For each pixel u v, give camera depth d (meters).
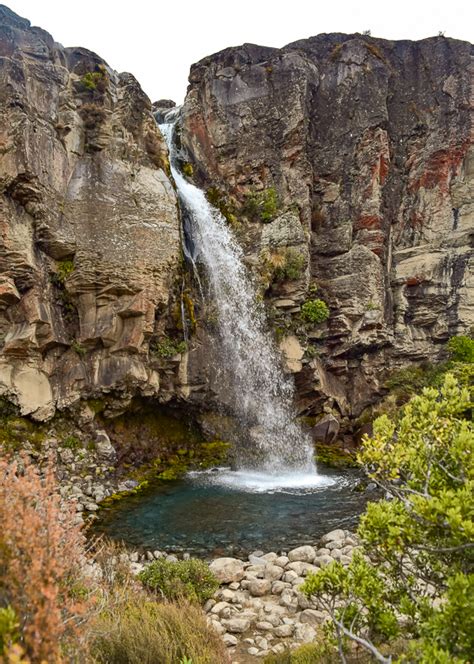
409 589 4.36
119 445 15.65
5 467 4.01
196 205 20.62
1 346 13.59
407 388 19.41
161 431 17.31
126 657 4.45
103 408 15.35
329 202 22.14
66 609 3.56
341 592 4.78
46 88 14.93
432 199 21.77
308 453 18.48
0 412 13.26
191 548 9.65
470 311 20.62
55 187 14.62
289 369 19.45
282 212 21.17
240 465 17.06
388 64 23.03
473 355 19.20
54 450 13.78
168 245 16.33
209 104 23.56
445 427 4.57
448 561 4.14
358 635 4.73
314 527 10.91
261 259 20.12
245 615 6.69
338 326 20.59
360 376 20.97
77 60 16.56
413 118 22.45
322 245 21.81
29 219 14.10
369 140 21.89
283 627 6.28
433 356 21.11
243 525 11.04
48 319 14.08
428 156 21.92
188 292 17.78
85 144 15.75
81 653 3.38
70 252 14.82
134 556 8.98
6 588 3.13
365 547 4.58
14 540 3.23
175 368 16.89
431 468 4.46
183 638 4.98
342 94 22.64
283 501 13.00
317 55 23.59
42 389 14.06
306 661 4.95
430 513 3.67
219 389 17.67
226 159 22.81
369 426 19.48
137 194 16.09
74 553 4.03
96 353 15.27
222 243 20.56
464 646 3.39
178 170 22.97
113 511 12.03
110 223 15.39
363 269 20.83
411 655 3.84
